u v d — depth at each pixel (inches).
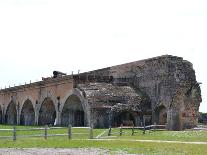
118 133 1502.2
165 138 1315.2
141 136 1421.0
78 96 1975.9
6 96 2950.3
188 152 890.1
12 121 2979.8
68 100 2116.1
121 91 2000.5
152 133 1560.0
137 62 2094.0
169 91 1899.6
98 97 1902.1
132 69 2116.1
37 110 2463.1
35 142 1114.1
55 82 2242.9
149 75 2020.2
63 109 2154.3
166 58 1932.8
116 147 993.5
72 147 1004.6
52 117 2501.2
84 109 1913.1
